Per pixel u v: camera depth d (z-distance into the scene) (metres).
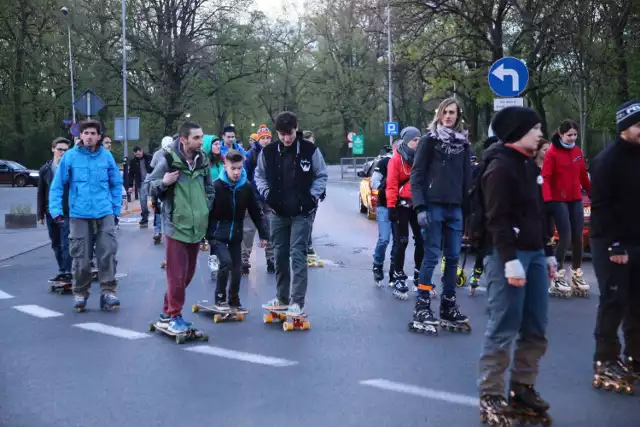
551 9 21.25
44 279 9.59
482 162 4.31
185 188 6.27
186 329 6.25
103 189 7.58
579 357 5.68
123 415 4.41
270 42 61.00
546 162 7.92
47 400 4.70
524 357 4.32
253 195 7.24
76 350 5.96
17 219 16.44
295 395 4.77
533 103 29.16
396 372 5.29
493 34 26.02
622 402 4.63
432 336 6.40
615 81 22.25
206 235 7.19
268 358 5.69
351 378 5.14
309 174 6.66
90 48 45.84
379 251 8.95
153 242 13.66
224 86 49.50
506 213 4.12
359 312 7.44
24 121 53.09
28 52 49.62
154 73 46.53
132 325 6.88
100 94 46.66
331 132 71.88
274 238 6.91
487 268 4.29
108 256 7.59
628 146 4.85
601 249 4.90
